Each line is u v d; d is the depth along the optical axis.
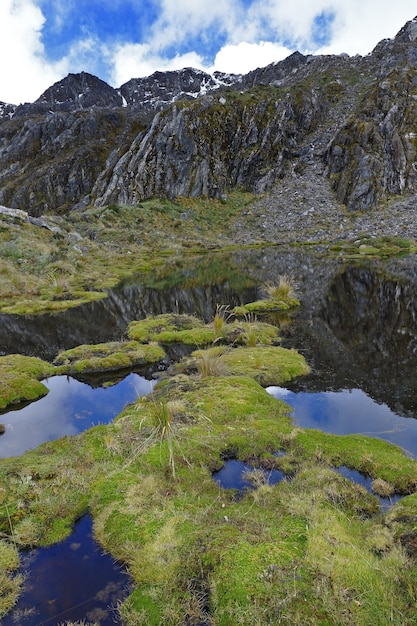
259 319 18.25
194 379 10.91
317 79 105.69
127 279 31.72
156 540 4.82
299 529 4.74
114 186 82.44
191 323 17.31
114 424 8.14
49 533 5.37
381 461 6.73
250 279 30.34
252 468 6.80
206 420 8.16
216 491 6.04
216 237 61.31
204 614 3.96
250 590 3.92
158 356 13.19
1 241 32.25
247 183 80.06
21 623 4.11
